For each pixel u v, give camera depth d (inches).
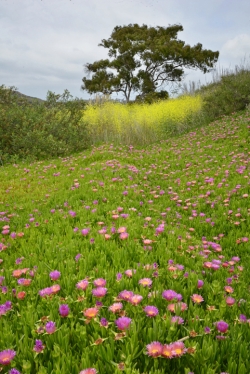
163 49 1403.8
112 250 131.3
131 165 370.0
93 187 266.2
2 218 190.1
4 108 505.4
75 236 152.4
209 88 956.0
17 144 451.8
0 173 355.9
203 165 354.9
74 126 546.6
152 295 88.1
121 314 78.9
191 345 68.6
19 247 148.4
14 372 60.1
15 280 105.2
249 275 128.8
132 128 625.9
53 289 91.8
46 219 181.2
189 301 94.2
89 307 86.0
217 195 252.4
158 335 71.1
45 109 554.9
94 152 445.1
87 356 65.4
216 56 1531.7
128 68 1505.9
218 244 159.5
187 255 133.6
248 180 271.9
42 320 77.4
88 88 1592.0
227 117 650.2
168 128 680.4
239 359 67.2
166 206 233.6
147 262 119.3
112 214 187.9
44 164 408.2
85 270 110.1
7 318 83.2
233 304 89.6
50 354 69.1
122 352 66.8
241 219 197.0
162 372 62.6
